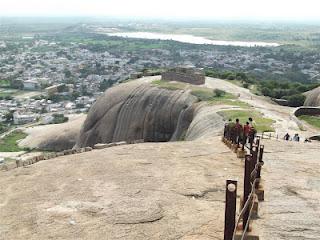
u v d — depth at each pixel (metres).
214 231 12.91
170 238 12.46
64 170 19.55
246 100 67.56
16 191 16.64
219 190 16.83
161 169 19.62
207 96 71.44
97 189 16.62
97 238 12.44
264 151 24.91
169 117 74.06
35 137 107.75
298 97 78.88
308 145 27.84
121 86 91.00
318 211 14.34
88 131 90.44
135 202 15.16
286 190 16.62
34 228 13.11
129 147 25.20
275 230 12.69
